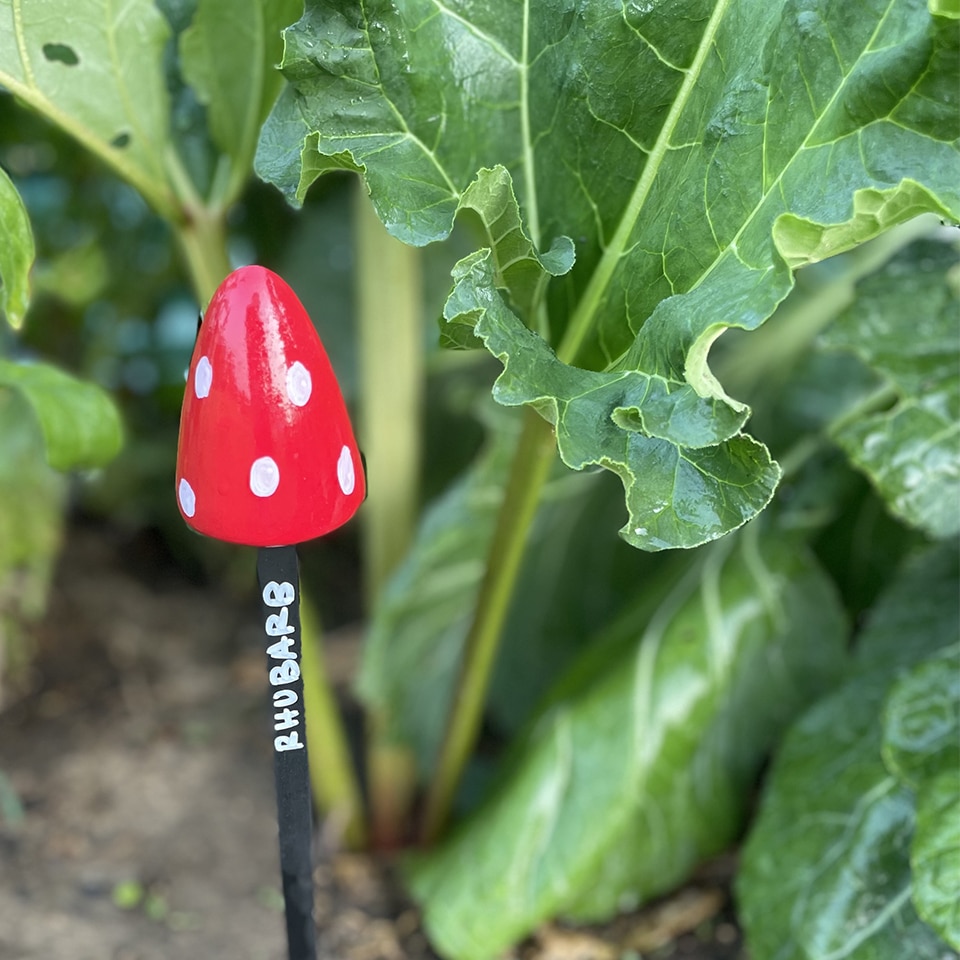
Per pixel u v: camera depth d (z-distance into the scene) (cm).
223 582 82
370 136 34
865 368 58
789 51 31
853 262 59
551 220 36
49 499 64
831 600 52
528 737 53
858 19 30
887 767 42
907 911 41
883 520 56
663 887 50
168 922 53
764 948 43
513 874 48
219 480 31
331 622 79
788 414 59
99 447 42
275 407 30
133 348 83
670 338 31
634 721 49
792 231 29
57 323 79
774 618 50
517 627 62
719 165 32
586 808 48
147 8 38
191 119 42
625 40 34
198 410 30
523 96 35
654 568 62
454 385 73
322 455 31
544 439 38
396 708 56
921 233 55
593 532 59
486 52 35
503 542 42
